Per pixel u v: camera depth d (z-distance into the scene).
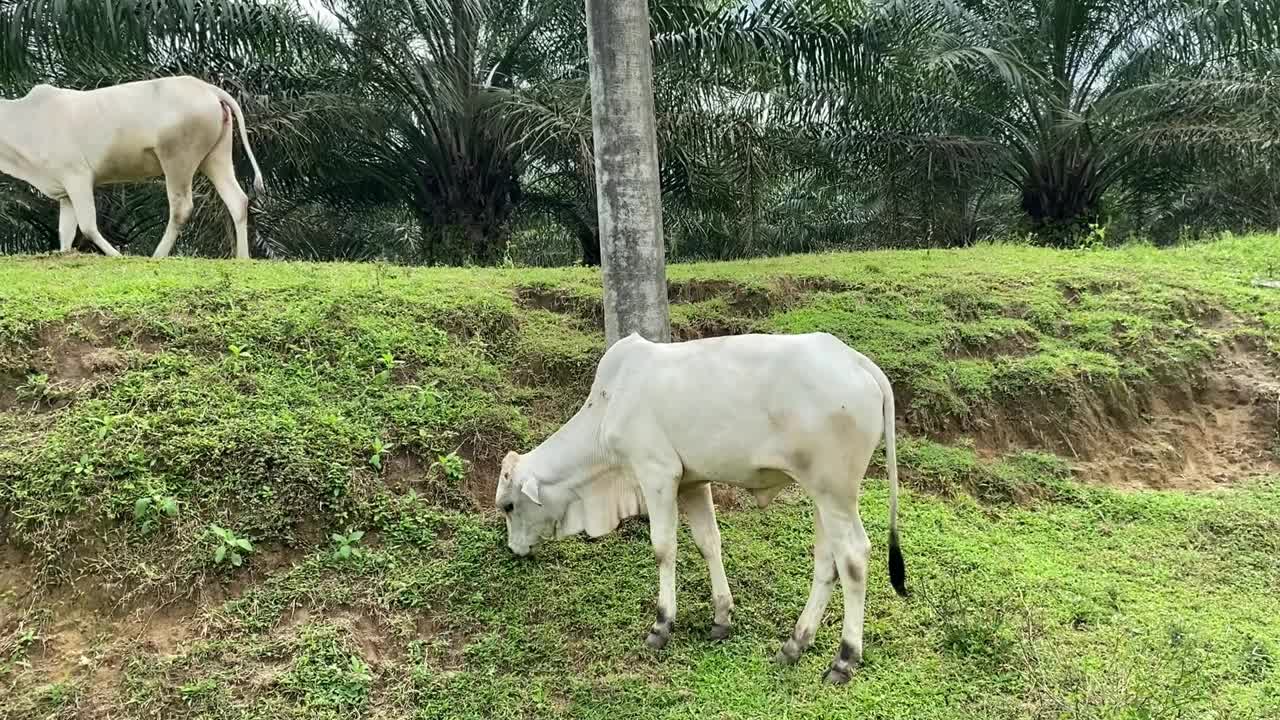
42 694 3.12
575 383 5.06
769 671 3.34
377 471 4.13
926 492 4.71
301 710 3.14
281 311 4.91
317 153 9.58
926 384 5.30
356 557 3.76
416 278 5.85
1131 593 3.90
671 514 3.35
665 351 3.42
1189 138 9.63
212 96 6.51
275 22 8.30
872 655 3.41
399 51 8.99
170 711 3.11
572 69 10.19
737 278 6.36
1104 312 6.31
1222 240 8.78
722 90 9.19
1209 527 4.54
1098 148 10.61
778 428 3.14
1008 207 13.21
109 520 3.60
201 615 3.44
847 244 12.87
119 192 11.05
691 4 8.41
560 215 11.71
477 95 9.52
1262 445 5.45
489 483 4.34
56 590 3.44
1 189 10.14
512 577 3.79
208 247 9.70
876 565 4.02
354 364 4.67
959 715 3.11
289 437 4.07
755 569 3.93
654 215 4.45
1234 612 3.79
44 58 8.42
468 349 5.04
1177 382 5.79
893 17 9.09
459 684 3.29
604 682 3.29
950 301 6.29
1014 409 5.41
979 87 10.30
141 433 3.90
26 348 4.29
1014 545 4.31
